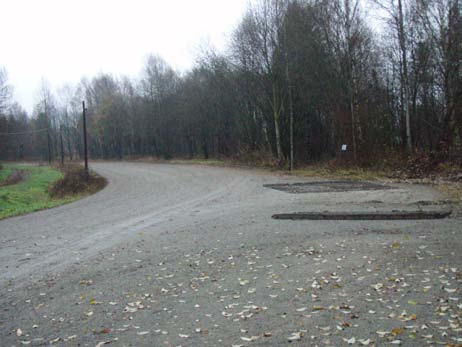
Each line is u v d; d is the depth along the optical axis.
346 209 12.29
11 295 6.43
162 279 6.85
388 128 30.41
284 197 16.31
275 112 34.25
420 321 4.76
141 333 4.87
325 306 5.36
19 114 98.31
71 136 97.81
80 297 6.19
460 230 8.98
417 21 25.81
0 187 36.62
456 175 20.75
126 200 19.45
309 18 31.05
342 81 30.03
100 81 89.81
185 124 59.94
